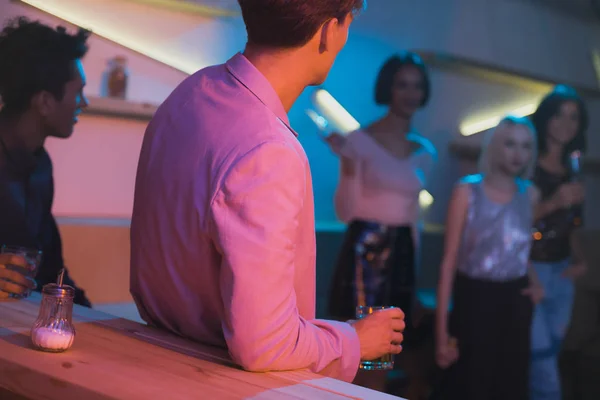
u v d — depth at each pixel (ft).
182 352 3.28
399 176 10.32
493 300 9.89
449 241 10.00
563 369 13.67
